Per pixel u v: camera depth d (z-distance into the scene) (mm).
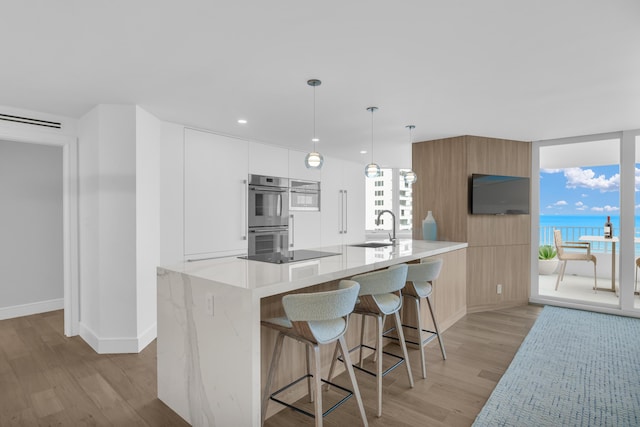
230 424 1875
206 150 4051
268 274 2123
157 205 3551
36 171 4418
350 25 1856
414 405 2318
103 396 2451
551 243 7875
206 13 1737
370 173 3676
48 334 3664
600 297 5168
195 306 2094
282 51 2154
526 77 2566
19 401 2381
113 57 2229
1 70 2416
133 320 3195
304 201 5293
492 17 1777
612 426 2092
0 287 4168
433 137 4590
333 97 2992
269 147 4781
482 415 2201
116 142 3158
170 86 2732
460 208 4547
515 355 3141
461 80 2625
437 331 3061
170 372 2299
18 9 1688
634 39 2000
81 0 1619
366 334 3055
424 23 1835
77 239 3607
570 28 1883
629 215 4277
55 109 3305
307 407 2301
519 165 4887
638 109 3355
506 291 4801
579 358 3074
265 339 2199
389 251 3320
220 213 4172
